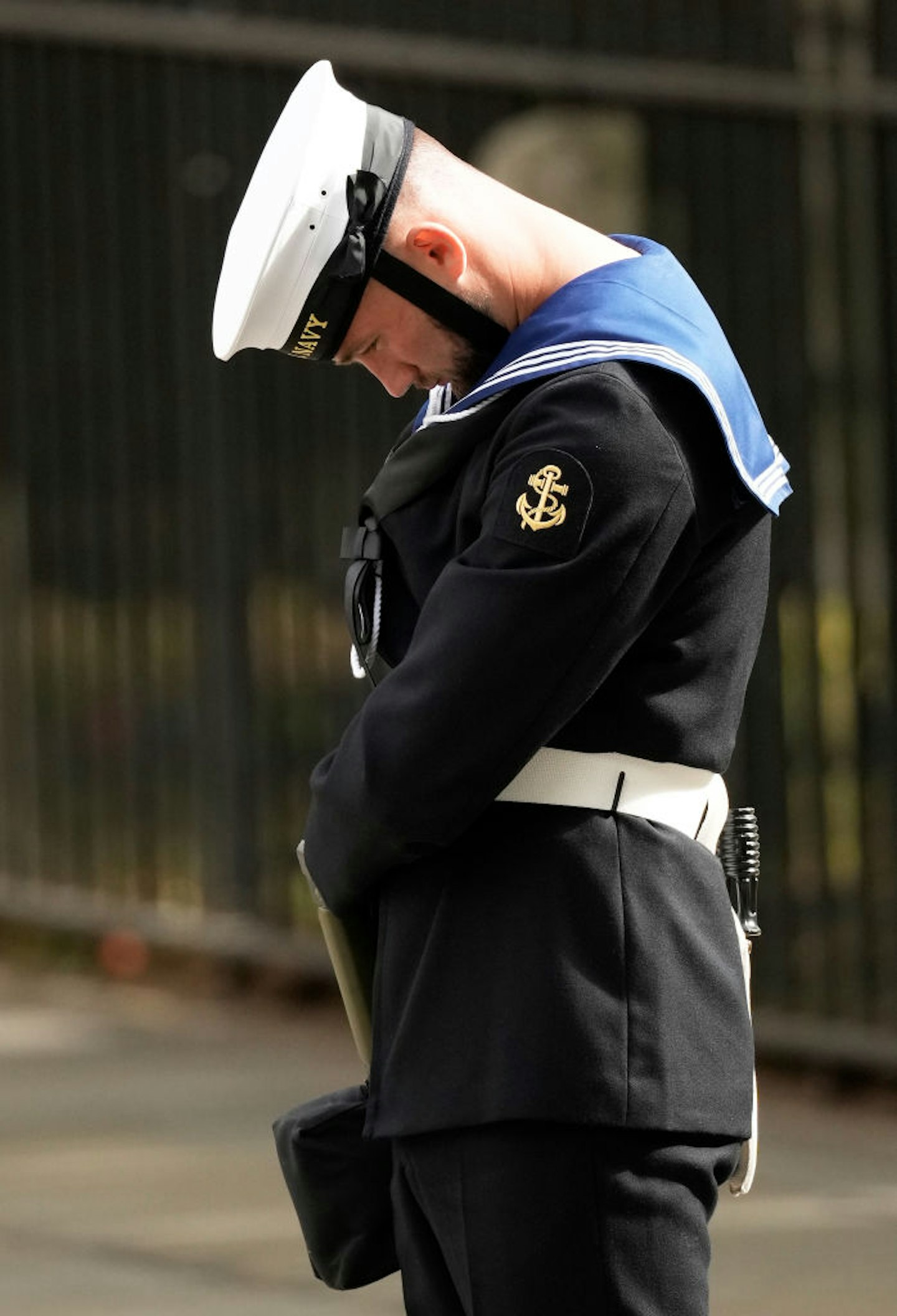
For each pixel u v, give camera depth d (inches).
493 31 889.5
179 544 967.0
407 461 370.3
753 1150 378.3
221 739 952.9
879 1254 633.6
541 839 357.4
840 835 811.4
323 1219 401.1
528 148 879.7
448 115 883.4
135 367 970.7
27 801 1014.4
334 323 370.0
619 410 345.4
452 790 349.1
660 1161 354.3
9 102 994.1
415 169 367.6
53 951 1010.1
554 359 353.4
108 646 988.6
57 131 984.9
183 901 977.5
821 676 809.5
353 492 917.2
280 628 939.3
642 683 358.9
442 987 360.2
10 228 999.6
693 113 830.5
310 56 893.8
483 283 366.3
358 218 363.6
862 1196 690.8
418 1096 359.6
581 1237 351.6
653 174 843.4
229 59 917.8
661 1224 354.0
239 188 932.0
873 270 801.6
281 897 949.8
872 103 786.8
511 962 354.6
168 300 959.0
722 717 366.6
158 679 976.9
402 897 368.8
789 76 831.7
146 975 984.3
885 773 797.2
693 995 359.9
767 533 377.7
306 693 936.9
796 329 815.1
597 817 358.0
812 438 814.5
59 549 997.8
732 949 371.2
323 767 370.0
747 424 365.4
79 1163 724.0
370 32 912.3
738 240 824.9
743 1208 679.7
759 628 376.5
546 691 344.8
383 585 378.3
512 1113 348.8
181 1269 623.8
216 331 381.7
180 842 978.7
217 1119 773.9
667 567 354.0
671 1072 353.1
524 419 351.3
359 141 366.3
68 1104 794.8
